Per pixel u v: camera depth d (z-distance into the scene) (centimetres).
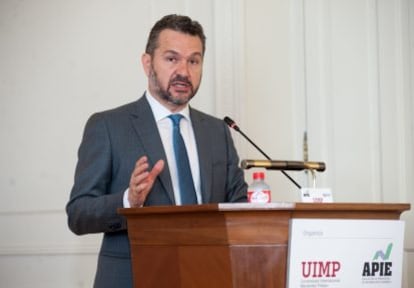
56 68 608
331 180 607
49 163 601
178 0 605
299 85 613
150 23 603
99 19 607
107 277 313
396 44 622
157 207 242
